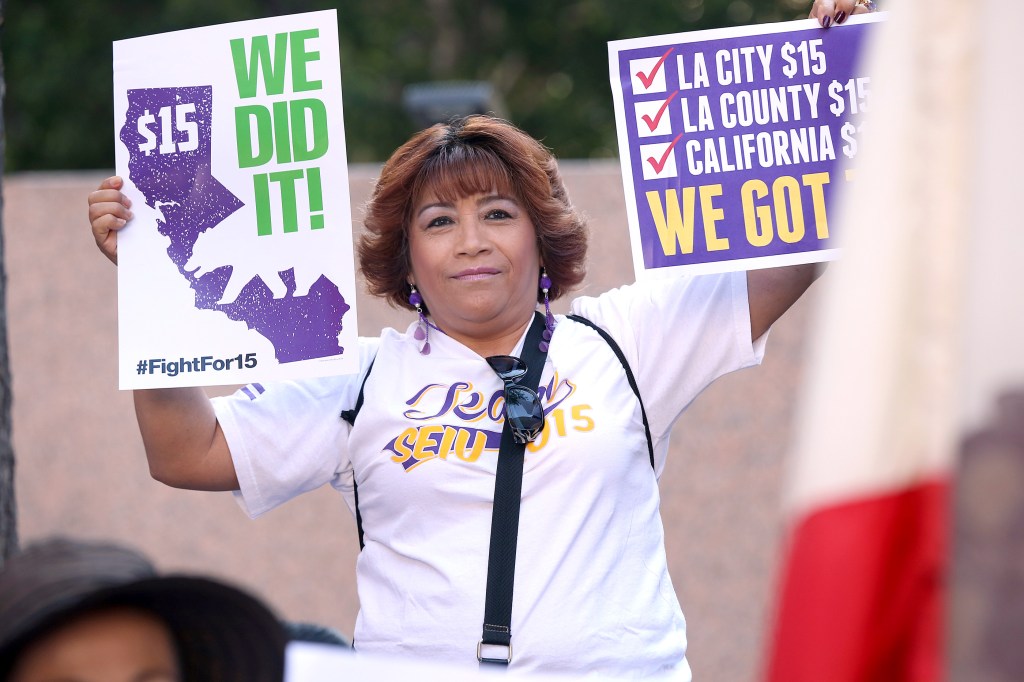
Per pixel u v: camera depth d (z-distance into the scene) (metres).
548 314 3.28
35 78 14.84
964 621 1.45
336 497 6.32
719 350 3.20
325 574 6.29
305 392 3.29
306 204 3.20
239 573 6.31
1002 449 1.44
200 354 3.19
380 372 3.25
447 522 3.00
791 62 3.21
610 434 3.03
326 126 3.21
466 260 3.19
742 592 6.03
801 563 1.54
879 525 1.52
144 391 3.21
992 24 1.48
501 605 2.88
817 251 3.17
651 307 3.23
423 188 3.27
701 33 3.22
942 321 1.52
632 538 3.03
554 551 2.92
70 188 6.46
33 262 6.46
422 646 2.92
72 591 1.67
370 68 15.66
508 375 3.11
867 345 1.53
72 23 15.16
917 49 1.53
